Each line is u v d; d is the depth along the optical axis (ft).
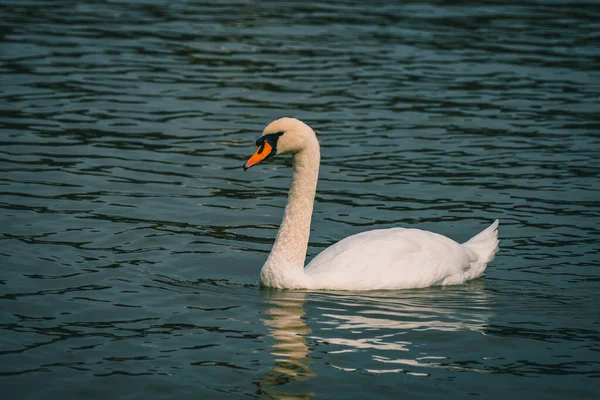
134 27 99.66
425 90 77.25
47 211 47.50
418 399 28.89
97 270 40.01
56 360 31.09
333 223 47.96
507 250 44.29
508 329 34.65
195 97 73.26
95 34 95.35
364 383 29.89
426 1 121.19
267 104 71.87
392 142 63.00
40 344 32.30
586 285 39.81
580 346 33.06
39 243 42.86
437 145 62.49
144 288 38.24
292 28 101.45
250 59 86.63
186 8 112.68
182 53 88.22
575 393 29.50
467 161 58.95
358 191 53.06
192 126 65.67
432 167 57.67
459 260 40.55
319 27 102.27
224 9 112.37
